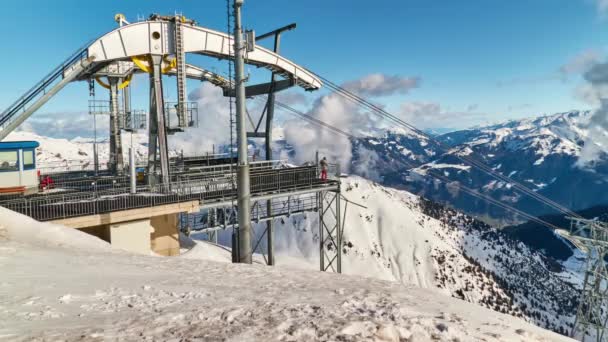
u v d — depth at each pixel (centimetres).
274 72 4369
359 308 810
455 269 18238
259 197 3169
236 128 2272
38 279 978
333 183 3809
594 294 4341
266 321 679
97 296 851
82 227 2256
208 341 567
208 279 1171
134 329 621
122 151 4409
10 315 675
